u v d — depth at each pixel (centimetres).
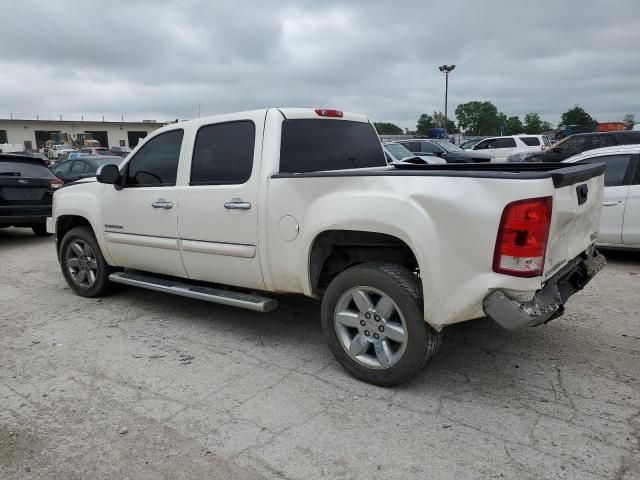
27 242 1034
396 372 353
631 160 691
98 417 338
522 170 437
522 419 321
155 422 330
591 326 472
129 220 517
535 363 398
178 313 539
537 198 298
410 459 285
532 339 444
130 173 520
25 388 380
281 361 415
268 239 406
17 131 7406
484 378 376
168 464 288
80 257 597
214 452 298
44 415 342
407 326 343
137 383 384
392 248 391
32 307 576
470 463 280
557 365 394
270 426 321
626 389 355
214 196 436
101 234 551
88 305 576
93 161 1335
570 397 346
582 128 4228
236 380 384
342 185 364
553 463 278
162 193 479
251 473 279
